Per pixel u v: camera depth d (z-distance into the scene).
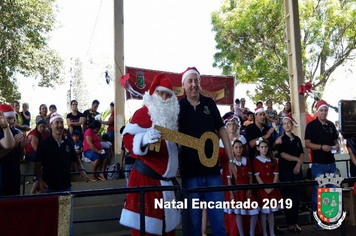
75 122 7.96
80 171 5.10
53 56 16.45
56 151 4.65
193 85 3.31
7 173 3.91
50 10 15.59
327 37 18.36
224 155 5.13
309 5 18.08
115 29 7.70
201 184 3.27
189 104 3.38
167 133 2.92
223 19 18.45
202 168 3.26
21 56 14.17
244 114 9.75
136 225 2.88
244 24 17.73
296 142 5.86
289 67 9.53
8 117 4.10
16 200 2.55
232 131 5.41
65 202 2.63
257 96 19.36
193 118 3.31
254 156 5.58
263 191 5.30
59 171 4.64
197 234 3.30
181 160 3.37
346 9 18.52
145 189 2.67
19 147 4.14
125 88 7.70
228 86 9.38
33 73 15.35
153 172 2.99
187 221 2.67
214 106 3.50
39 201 2.59
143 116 3.05
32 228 2.57
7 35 13.41
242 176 5.16
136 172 3.04
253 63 18.33
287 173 5.73
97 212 5.94
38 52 15.41
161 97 3.10
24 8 14.34
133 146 2.92
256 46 19.09
